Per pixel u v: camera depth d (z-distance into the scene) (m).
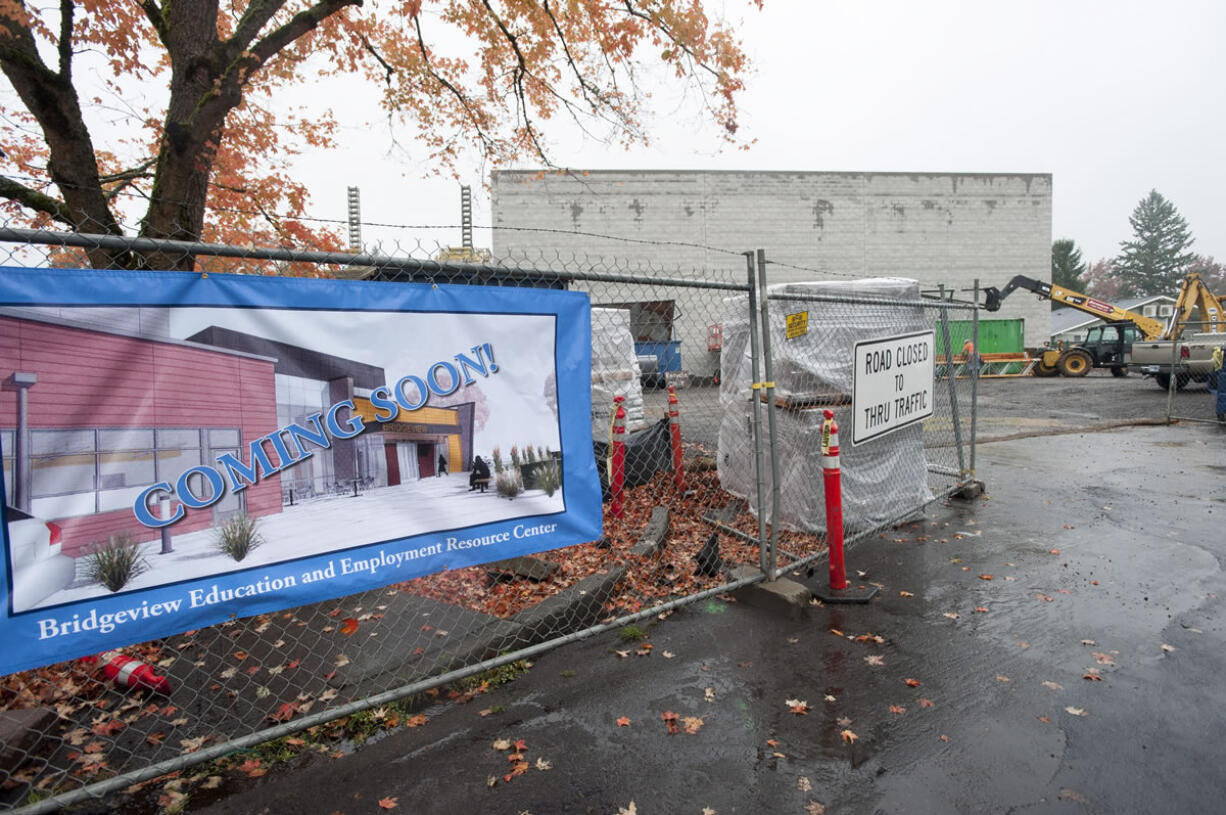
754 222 26.08
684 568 5.04
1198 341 17.53
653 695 3.30
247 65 5.10
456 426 3.19
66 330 2.24
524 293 3.39
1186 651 3.62
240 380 2.59
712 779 2.66
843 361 5.69
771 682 3.40
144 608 2.42
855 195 26.67
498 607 4.41
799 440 5.56
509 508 3.38
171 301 2.43
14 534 2.17
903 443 6.17
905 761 2.74
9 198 4.75
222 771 2.76
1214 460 8.76
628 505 6.93
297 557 2.75
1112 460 8.88
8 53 4.42
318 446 2.79
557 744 2.91
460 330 3.18
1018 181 27.62
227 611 2.60
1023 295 28.06
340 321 2.82
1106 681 3.33
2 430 2.14
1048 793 2.51
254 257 2.60
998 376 25.61
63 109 4.73
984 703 3.16
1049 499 6.93
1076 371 24.05
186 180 4.98
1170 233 84.94
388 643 3.73
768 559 4.81
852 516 5.64
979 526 6.04
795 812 2.46
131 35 5.43
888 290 5.90
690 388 17.59
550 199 24.78
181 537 2.49
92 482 2.30
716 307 21.50
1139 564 4.98
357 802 2.57
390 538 3.00
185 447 2.48
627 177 25.12
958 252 27.53
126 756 2.88
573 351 3.61
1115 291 89.44
